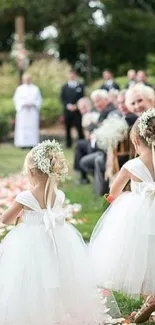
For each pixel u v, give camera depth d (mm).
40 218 4262
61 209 4332
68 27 31359
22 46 23969
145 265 4168
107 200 4570
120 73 30984
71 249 4254
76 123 16516
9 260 4203
